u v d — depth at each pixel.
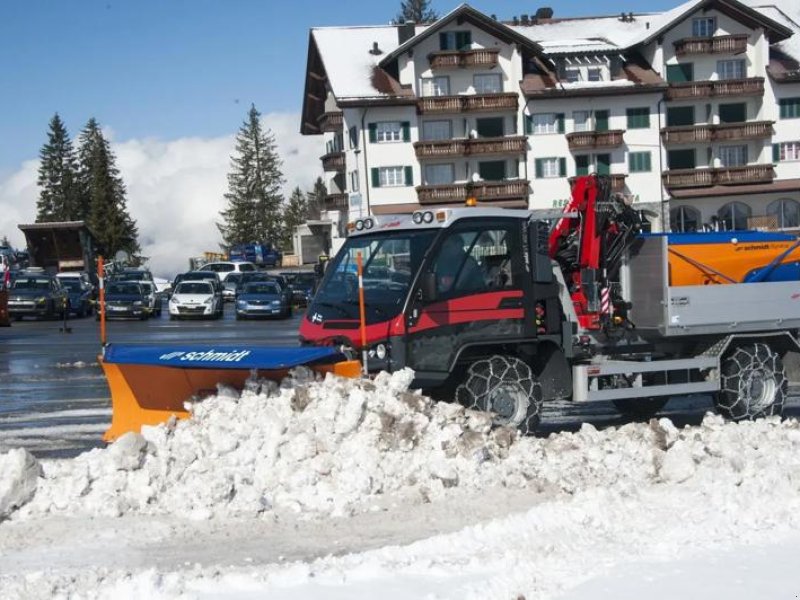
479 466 8.61
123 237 105.38
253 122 118.56
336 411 8.52
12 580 6.02
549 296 11.25
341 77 62.47
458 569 6.04
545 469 8.76
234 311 52.28
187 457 8.23
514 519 7.13
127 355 9.82
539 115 62.44
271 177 119.12
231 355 9.43
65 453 11.21
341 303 10.95
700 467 8.77
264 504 7.86
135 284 46.31
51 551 6.89
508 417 10.84
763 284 12.64
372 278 10.88
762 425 10.49
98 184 105.25
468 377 10.77
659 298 12.09
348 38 65.94
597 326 11.87
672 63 63.91
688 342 12.68
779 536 6.66
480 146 61.59
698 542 6.57
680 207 64.44
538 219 11.20
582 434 9.87
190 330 37.38
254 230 118.56
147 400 10.14
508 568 6.04
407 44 60.66
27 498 7.82
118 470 8.04
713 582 5.68
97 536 7.21
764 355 12.65
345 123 63.56
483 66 61.94
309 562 6.54
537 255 11.07
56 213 109.38
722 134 63.28
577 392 11.44
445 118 62.56
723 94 63.34
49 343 30.08
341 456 8.33
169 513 7.79
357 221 11.35
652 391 11.89
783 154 64.12
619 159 63.09
